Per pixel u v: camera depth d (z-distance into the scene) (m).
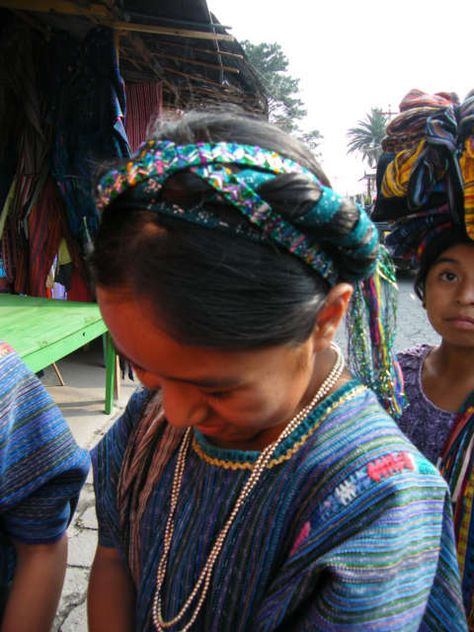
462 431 0.94
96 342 4.82
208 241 0.40
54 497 0.88
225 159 0.42
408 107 0.98
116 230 0.43
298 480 0.55
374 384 0.70
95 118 3.24
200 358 0.42
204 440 0.62
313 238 0.44
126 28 3.21
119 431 0.75
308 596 0.53
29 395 0.85
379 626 0.49
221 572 0.57
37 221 3.51
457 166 0.86
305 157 0.49
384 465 0.53
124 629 0.74
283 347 0.45
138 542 0.68
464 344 0.93
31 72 3.30
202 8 3.27
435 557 0.55
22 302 3.06
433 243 0.94
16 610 0.87
